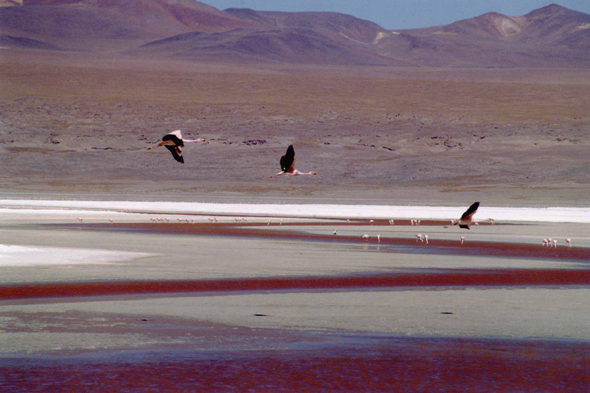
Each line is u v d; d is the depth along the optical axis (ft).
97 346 138.10
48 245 316.19
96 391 112.16
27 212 574.15
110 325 155.84
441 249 323.16
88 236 372.58
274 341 143.43
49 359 129.18
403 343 142.82
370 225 488.85
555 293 202.28
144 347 137.80
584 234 421.59
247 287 207.62
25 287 202.39
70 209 645.10
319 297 192.54
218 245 332.39
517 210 650.43
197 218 537.65
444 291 204.33
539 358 132.98
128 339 143.74
